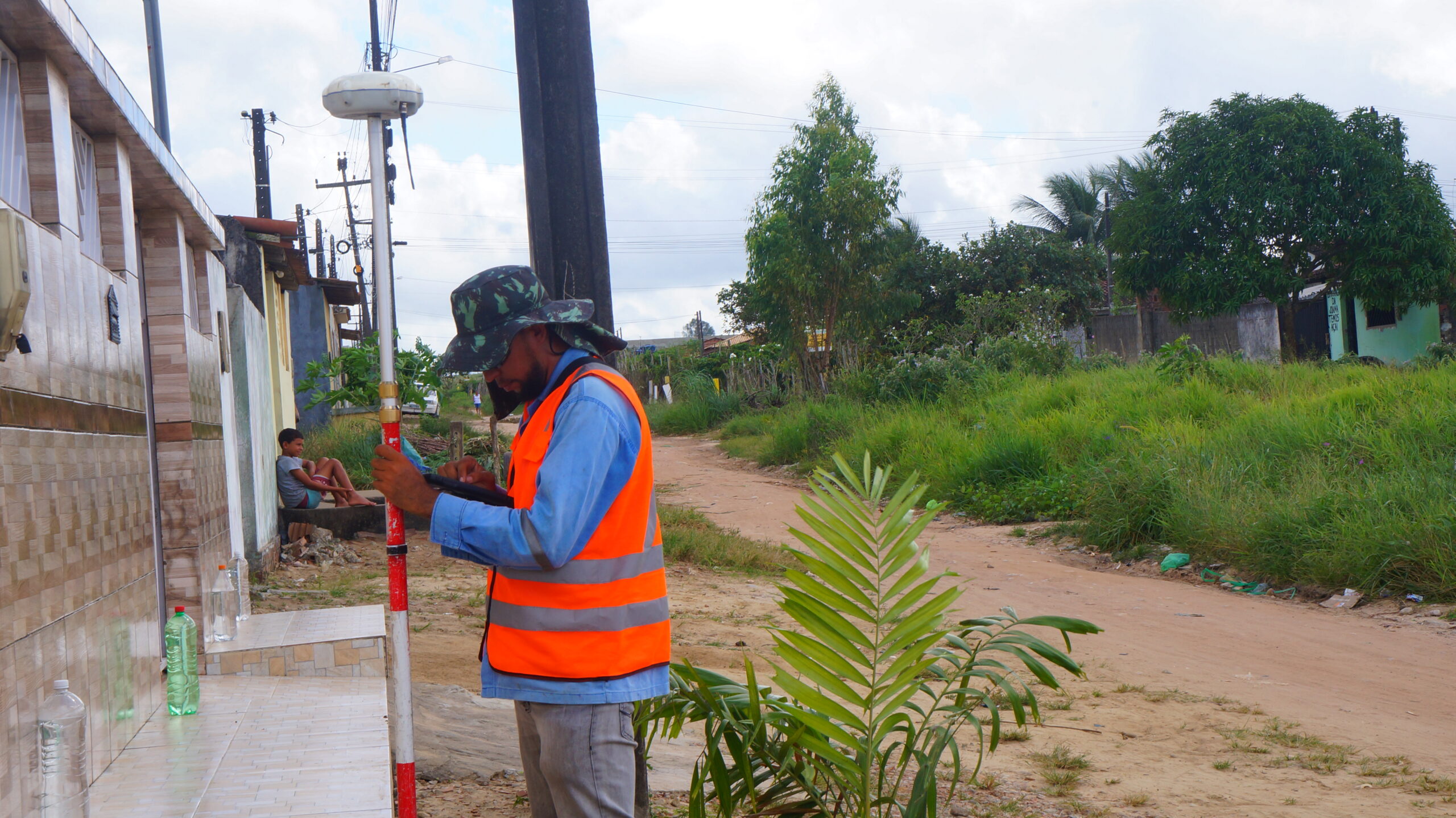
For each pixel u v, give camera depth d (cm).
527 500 240
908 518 324
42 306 308
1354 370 1711
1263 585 984
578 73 428
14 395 282
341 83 278
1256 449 1237
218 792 331
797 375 2795
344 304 2605
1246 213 2659
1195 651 760
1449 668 715
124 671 381
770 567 1092
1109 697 632
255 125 2689
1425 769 502
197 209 528
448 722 482
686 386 3328
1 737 264
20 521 282
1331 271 2764
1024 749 523
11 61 331
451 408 3425
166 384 506
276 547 1005
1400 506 984
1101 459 1380
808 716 313
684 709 331
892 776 469
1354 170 2586
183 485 505
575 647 236
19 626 279
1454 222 2639
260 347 1014
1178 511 1107
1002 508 1378
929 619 308
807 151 2653
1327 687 668
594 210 429
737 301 4228
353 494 1170
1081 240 4319
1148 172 2897
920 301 3284
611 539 238
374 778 345
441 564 1016
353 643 511
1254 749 529
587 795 238
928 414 1917
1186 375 1759
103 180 412
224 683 487
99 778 344
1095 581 1032
